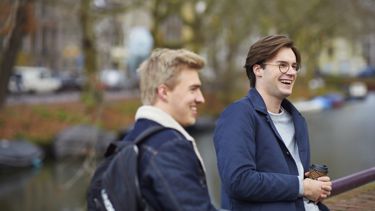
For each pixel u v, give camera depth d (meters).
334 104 42.56
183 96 2.13
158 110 2.09
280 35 2.70
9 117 21.17
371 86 63.94
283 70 2.65
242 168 2.38
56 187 15.85
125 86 36.84
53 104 25.75
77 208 13.89
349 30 38.66
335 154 18.95
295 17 26.97
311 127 28.14
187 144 1.99
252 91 2.67
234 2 25.59
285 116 2.74
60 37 43.84
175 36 35.12
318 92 47.88
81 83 37.88
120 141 2.08
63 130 20.22
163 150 1.95
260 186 2.38
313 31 38.91
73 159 18.50
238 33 29.36
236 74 33.31
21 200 14.72
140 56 32.53
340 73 71.12
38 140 19.45
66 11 18.55
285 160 2.56
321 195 2.52
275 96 2.69
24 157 17.72
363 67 71.81
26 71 35.22
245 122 2.50
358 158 17.98
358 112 37.84
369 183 3.44
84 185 15.79
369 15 29.91
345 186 2.93
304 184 2.47
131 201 1.92
